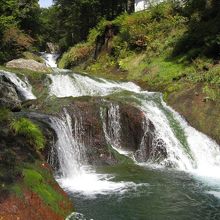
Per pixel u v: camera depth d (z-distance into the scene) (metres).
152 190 11.35
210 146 15.53
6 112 12.84
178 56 22.84
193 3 26.94
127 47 28.95
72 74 20.88
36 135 11.71
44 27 51.03
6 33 32.12
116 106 15.68
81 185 11.66
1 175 8.62
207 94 17.55
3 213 7.25
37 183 8.88
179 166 14.49
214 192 11.33
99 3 45.00
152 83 21.33
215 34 21.00
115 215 9.42
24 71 20.61
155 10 30.33
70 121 14.52
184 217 9.46
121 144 15.44
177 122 16.66
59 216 8.40
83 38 46.91
